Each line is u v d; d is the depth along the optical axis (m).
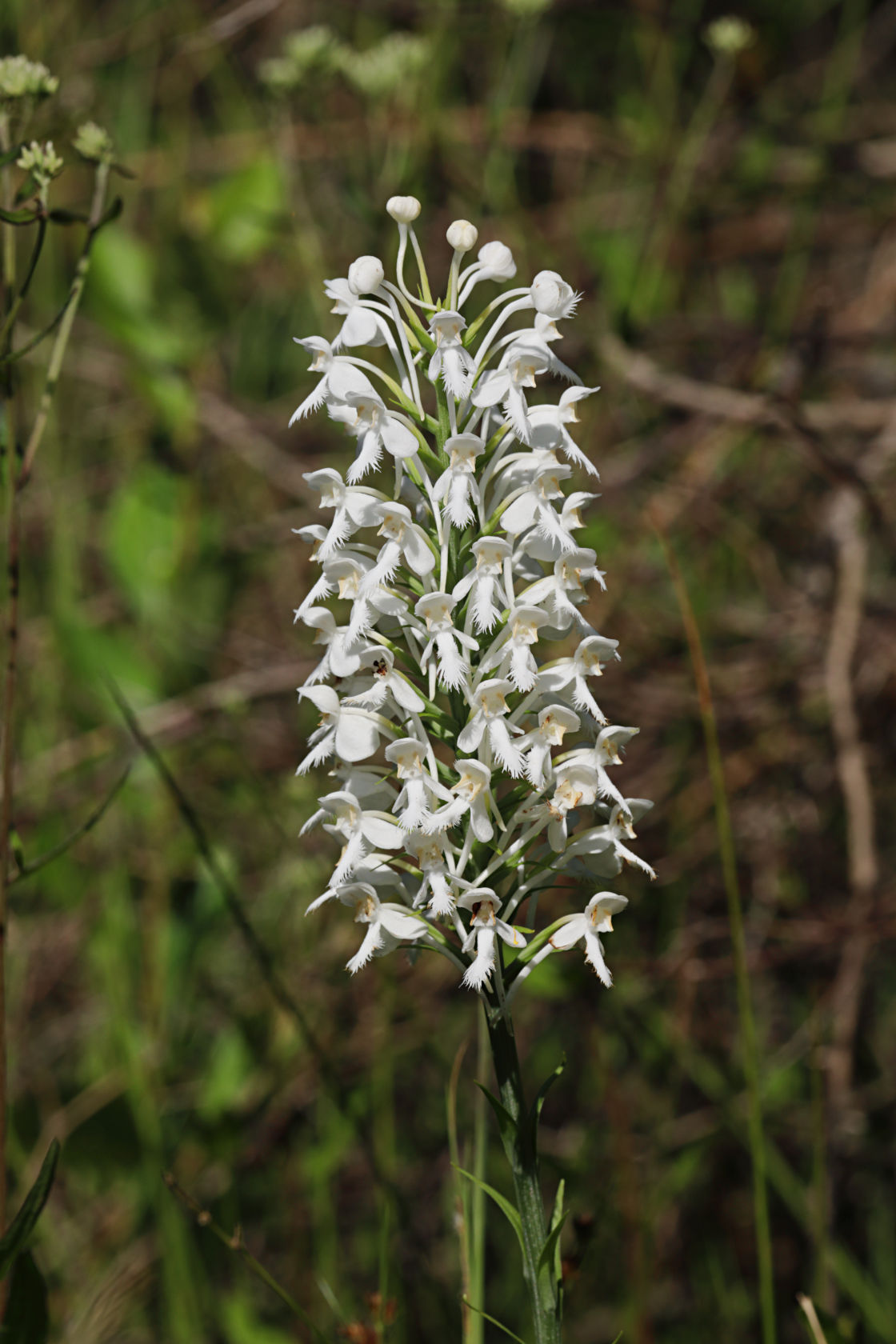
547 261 1.36
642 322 1.28
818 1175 0.86
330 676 0.75
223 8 1.47
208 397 1.33
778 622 1.24
